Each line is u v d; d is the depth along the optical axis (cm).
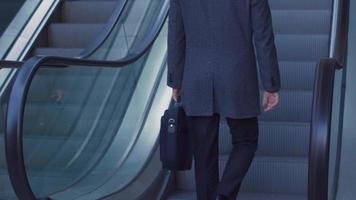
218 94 351
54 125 486
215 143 365
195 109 354
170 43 364
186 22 356
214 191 366
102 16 775
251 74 351
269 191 441
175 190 451
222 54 349
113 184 427
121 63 470
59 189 436
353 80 585
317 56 583
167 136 371
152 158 450
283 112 498
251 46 352
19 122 316
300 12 633
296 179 437
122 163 460
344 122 541
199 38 353
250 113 351
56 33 736
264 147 470
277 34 610
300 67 540
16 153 315
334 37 462
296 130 466
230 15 346
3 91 486
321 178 300
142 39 625
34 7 743
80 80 533
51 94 488
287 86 540
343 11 481
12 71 505
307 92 497
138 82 565
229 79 347
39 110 469
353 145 508
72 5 782
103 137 527
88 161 495
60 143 485
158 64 582
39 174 447
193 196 437
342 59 412
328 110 306
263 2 341
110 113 552
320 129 302
